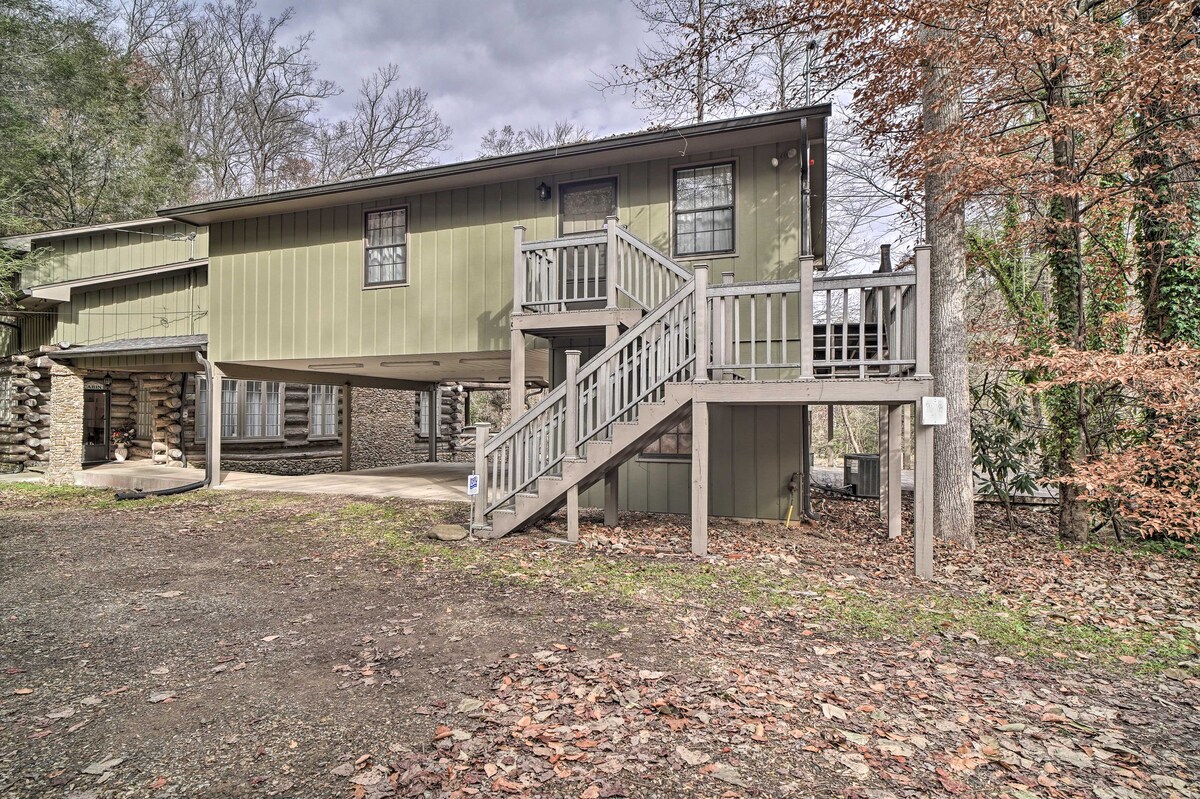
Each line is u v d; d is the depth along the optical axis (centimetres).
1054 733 286
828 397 568
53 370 1234
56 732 285
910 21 712
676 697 316
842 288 573
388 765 256
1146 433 730
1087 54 620
